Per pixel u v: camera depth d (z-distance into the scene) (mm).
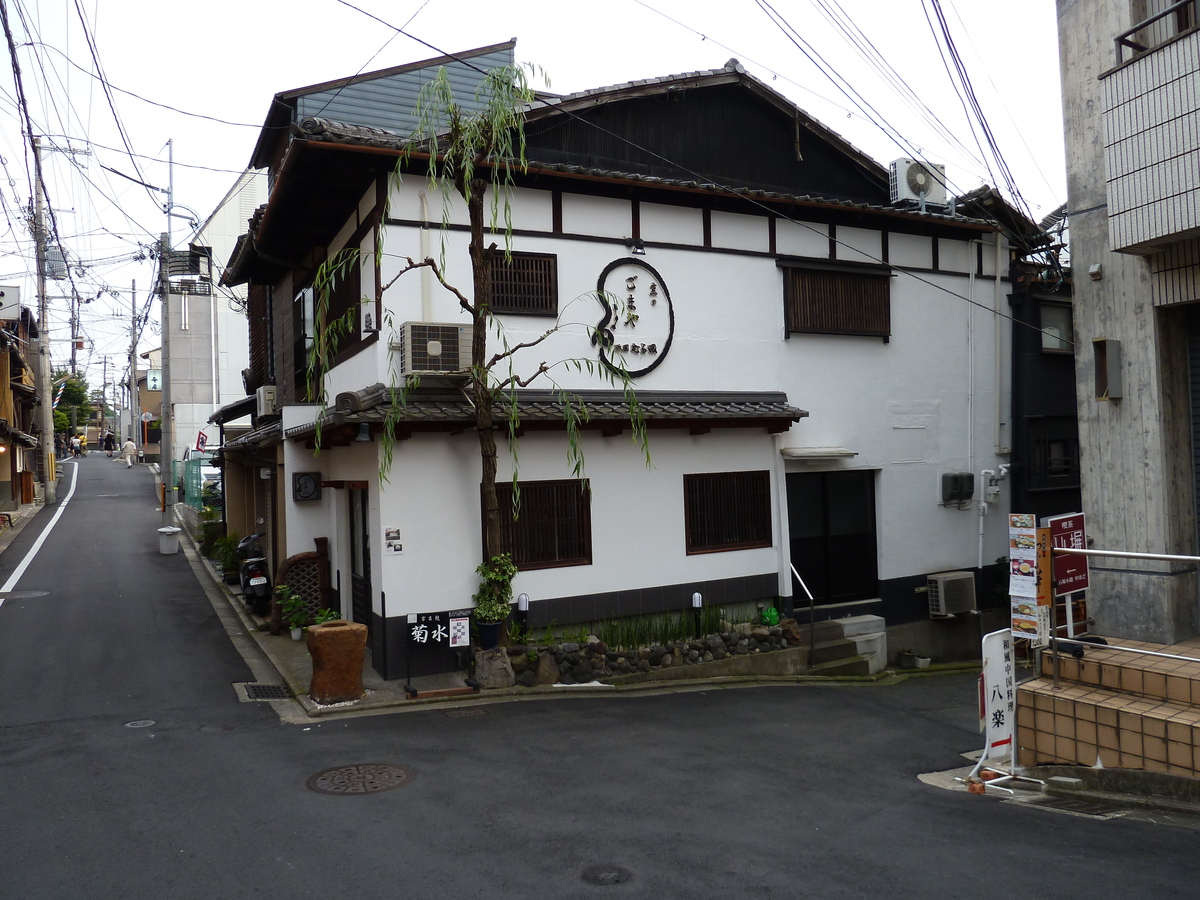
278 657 11039
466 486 10203
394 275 10148
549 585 10617
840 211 13109
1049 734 6855
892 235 13820
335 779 6406
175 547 21094
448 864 4836
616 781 6473
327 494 12914
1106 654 7238
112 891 4520
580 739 7738
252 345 19812
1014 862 4926
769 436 12383
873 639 12555
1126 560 8641
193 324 24203
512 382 9547
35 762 6855
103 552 20781
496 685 9648
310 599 12633
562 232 11125
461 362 9938
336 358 12227
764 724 8758
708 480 11898
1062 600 8469
